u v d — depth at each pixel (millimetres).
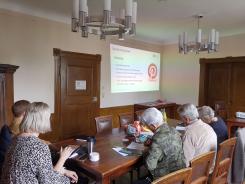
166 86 6508
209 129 2121
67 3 3438
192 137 2072
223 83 5512
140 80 5926
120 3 3307
